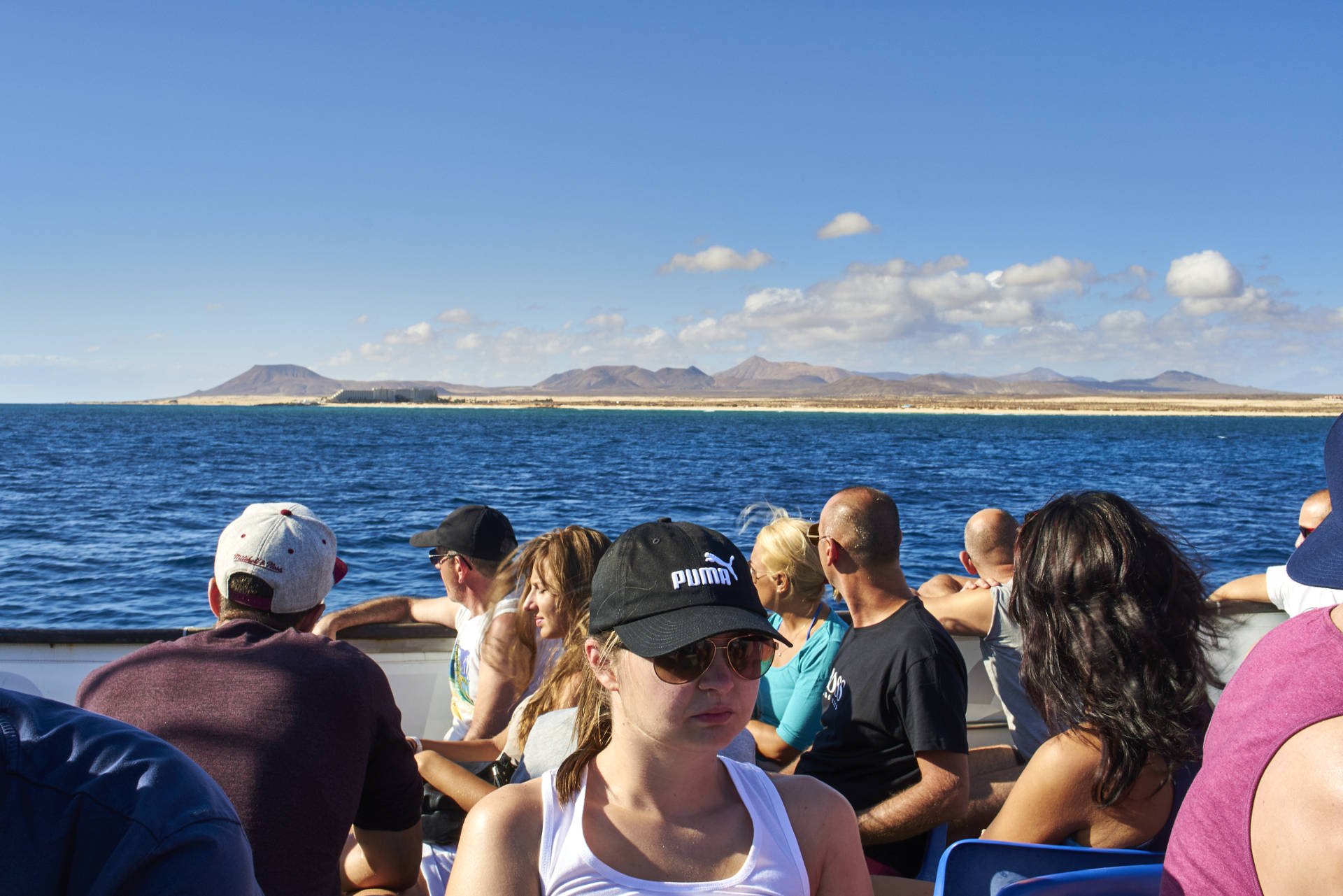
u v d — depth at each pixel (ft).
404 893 8.15
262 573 7.50
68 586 37.11
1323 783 3.71
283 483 84.17
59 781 3.31
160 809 3.33
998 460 129.49
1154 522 7.12
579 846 4.49
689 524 5.01
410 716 13.05
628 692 4.53
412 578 38.99
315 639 7.32
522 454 136.26
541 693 8.97
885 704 9.32
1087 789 6.68
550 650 10.85
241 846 3.53
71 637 11.83
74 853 3.23
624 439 193.98
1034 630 7.13
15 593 35.88
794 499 74.02
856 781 9.71
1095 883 5.87
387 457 125.80
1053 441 196.85
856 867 5.04
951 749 8.82
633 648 4.40
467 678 11.60
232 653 7.02
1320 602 12.65
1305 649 4.14
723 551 4.83
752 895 4.49
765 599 11.64
